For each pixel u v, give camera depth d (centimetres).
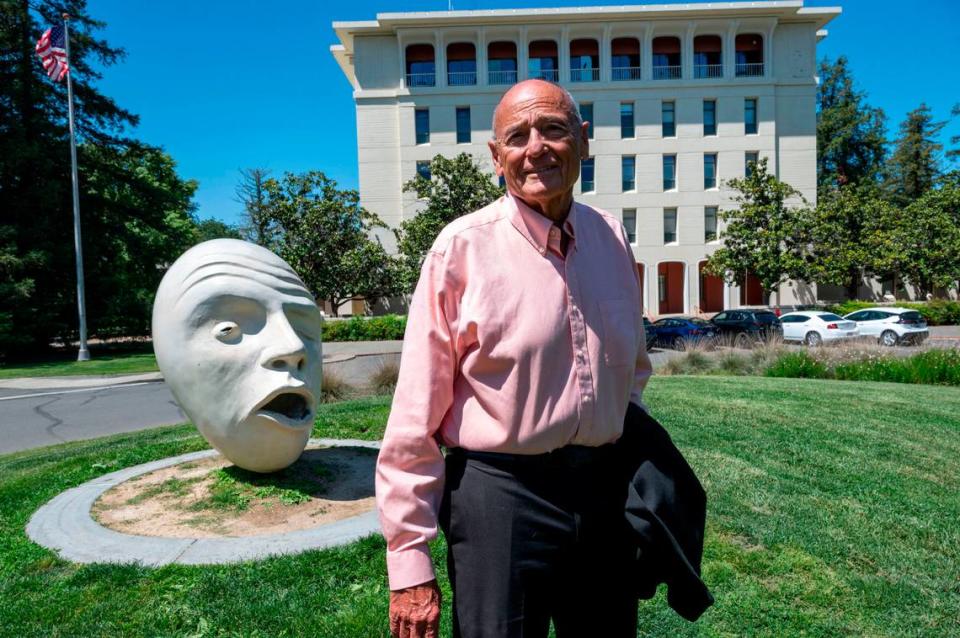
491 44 3619
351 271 2948
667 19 3534
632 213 3650
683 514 168
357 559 359
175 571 347
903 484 487
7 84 2533
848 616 305
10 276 2292
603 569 171
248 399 445
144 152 2944
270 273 467
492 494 155
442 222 2928
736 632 293
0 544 402
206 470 540
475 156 3566
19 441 933
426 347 156
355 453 586
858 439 624
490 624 153
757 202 3136
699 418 720
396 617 149
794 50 3619
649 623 301
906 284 4000
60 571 357
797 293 3800
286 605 313
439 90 3544
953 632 293
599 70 3609
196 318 444
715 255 3153
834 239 3184
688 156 3597
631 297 179
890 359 1269
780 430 662
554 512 157
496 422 155
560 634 177
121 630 297
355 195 3025
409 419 154
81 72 2706
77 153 2644
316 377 484
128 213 2878
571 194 167
